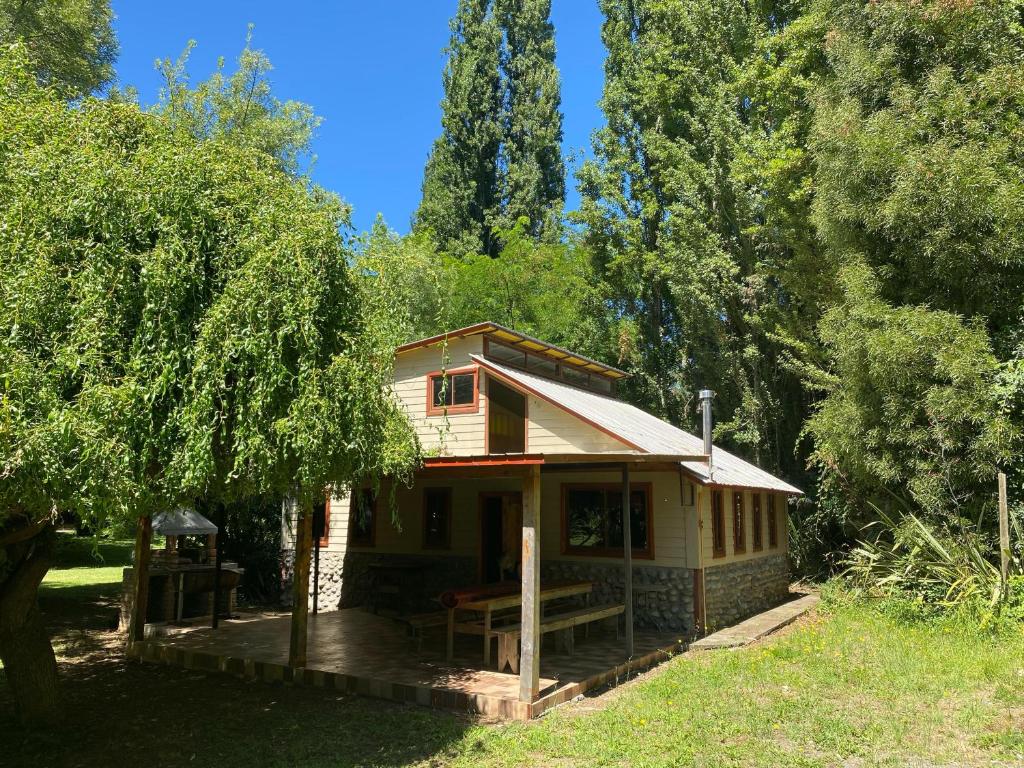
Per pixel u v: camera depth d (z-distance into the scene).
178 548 16.25
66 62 15.48
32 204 5.45
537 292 31.38
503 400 14.63
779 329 20.33
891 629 11.45
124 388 5.07
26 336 5.09
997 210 11.77
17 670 7.26
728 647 11.35
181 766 6.18
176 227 5.81
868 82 14.18
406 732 6.98
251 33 20.06
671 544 12.91
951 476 12.22
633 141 28.08
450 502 15.26
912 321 12.25
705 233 23.17
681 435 17.22
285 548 17.58
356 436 6.46
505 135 39.16
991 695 7.71
